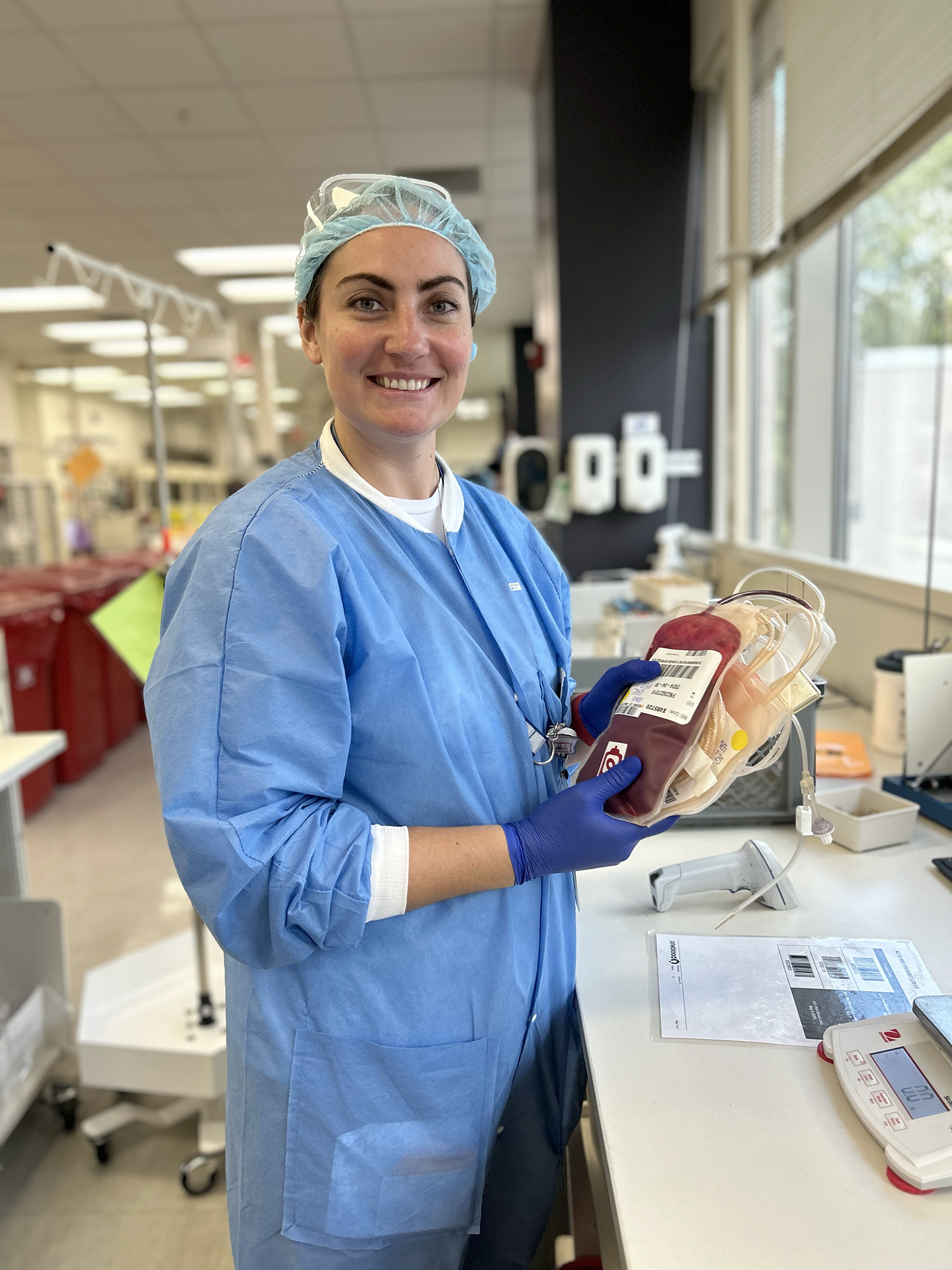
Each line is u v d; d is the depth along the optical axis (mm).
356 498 860
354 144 4301
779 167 2709
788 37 2510
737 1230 588
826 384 2797
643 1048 784
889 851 1208
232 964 882
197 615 757
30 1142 1794
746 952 940
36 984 1825
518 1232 981
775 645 814
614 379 3309
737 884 1061
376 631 785
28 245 5648
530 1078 921
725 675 806
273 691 734
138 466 10812
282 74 3586
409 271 810
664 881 1039
